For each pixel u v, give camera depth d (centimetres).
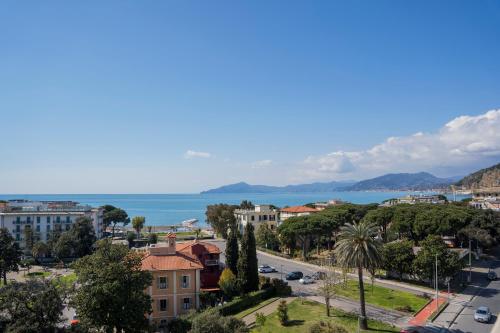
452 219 10519
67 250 12838
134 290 5181
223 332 4556
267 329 6009
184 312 6975
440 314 6869
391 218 12288
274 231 14762
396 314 6831
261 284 8144
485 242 10994
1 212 15650
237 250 8544
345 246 6359
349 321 6400
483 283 9050
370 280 9175
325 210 14675
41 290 4494
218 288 8025
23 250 14188
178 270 7025
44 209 17100
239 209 19275
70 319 6738
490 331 6062
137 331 5144
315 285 8906
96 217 17750
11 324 4281
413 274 8819
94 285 5006
